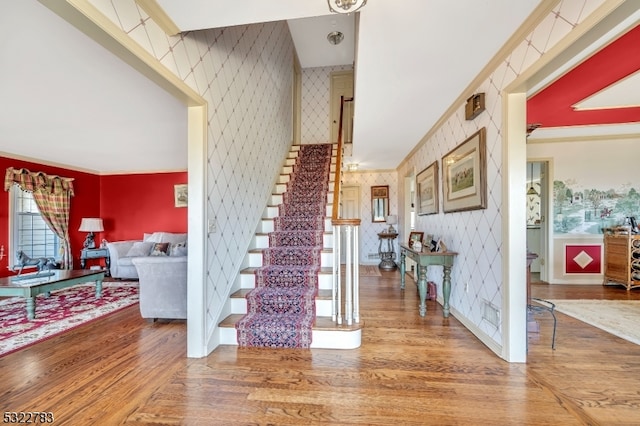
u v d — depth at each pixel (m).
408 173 5.66
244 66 3.34
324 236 3.70
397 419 1.63
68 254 6.20
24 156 5.50
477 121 2.71
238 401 1.80
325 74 7.18
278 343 2.56
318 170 5.16
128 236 7.08
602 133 4.62
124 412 1.70
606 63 2.42
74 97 3.02
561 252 4.90
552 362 2.24
